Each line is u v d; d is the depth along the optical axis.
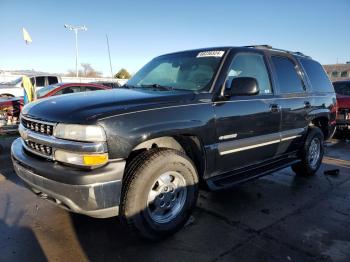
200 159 3.50
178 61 4.18
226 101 3.62
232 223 3.63
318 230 3.51
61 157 2.80
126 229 3.12
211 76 3.66
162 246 3.14
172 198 3.28
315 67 5.56
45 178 2.84
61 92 10.15
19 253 2.99
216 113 3.49
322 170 5.81
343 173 5.65
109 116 2.77
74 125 2.72
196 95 3.41
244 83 3.53
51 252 3.02
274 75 4.46
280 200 4.34
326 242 3.26
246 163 4.08
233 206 4.11
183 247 3.12
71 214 3.79
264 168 4.36
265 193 4.59
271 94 4.33
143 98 3.15
